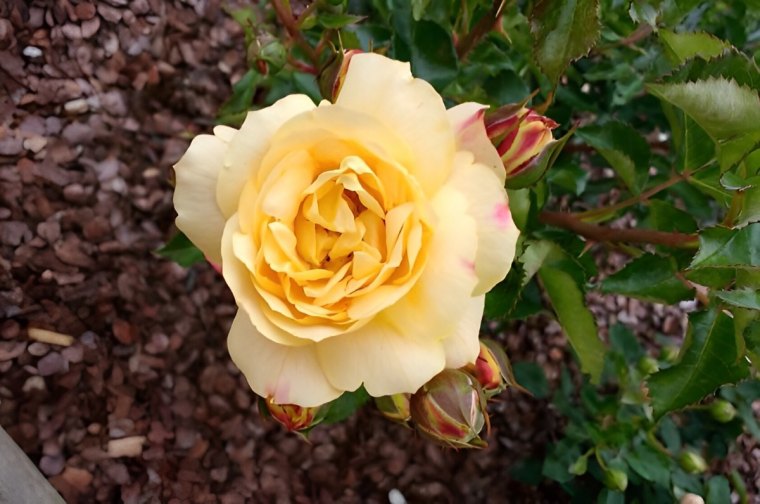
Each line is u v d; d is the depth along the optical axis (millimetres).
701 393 269
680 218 309
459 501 436
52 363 386
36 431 379
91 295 399
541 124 244
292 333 212
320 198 216
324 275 216
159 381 406
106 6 426
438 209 218
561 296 303
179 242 316
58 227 399
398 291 212
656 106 402
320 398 224
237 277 214
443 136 218
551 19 238
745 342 262
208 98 443
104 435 392
